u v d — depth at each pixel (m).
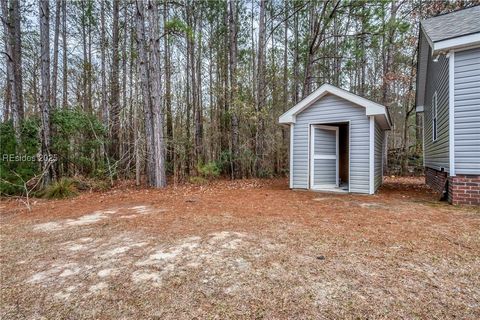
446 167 5.87
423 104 10.38
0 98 12.62
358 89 17.38
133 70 12.00
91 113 11.45
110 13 12.47
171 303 1.90
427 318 1.69
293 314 1.75
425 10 11.78
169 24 7.85
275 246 2.98
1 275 2.36
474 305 1.82
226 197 6.53
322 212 4.69
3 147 7.29
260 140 11.98
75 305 1.89
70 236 3.45
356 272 2.32
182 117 13.75
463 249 2.81
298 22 14.43
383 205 5.29
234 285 2.13
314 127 7.95
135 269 2.45
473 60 5.10
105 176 8.98
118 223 4.05
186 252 2.83
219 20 13.39
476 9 6.31
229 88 11.44
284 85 14.12
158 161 8.70
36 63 12.06
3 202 6.25
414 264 2.47
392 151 14.73
